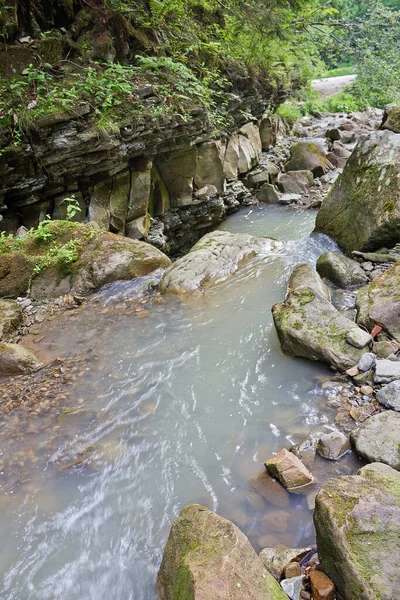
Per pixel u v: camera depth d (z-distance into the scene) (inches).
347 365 138.9
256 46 404.5
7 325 191.2
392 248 214.4
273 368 150.7
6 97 229.1
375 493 84.6
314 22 486.0
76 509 110.7
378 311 151.6
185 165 337.1
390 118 258.7
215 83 371.9
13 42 244.8
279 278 216.8
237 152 434.6
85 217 269.9
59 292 223.8
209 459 119.0
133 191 296.8
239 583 74.1
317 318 153.5
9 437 135.7
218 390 145.2
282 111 599.8
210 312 194.1
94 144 245.1
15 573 97.0
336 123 672.4
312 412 127.4
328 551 80.0
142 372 159.9
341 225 241.1
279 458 107.7
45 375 164.1
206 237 259.9
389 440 106.5
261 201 443.8
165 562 87.1
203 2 362.0
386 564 74.1
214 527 85.0
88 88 241.9
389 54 482.0
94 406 145.9
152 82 287.9
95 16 278.4
